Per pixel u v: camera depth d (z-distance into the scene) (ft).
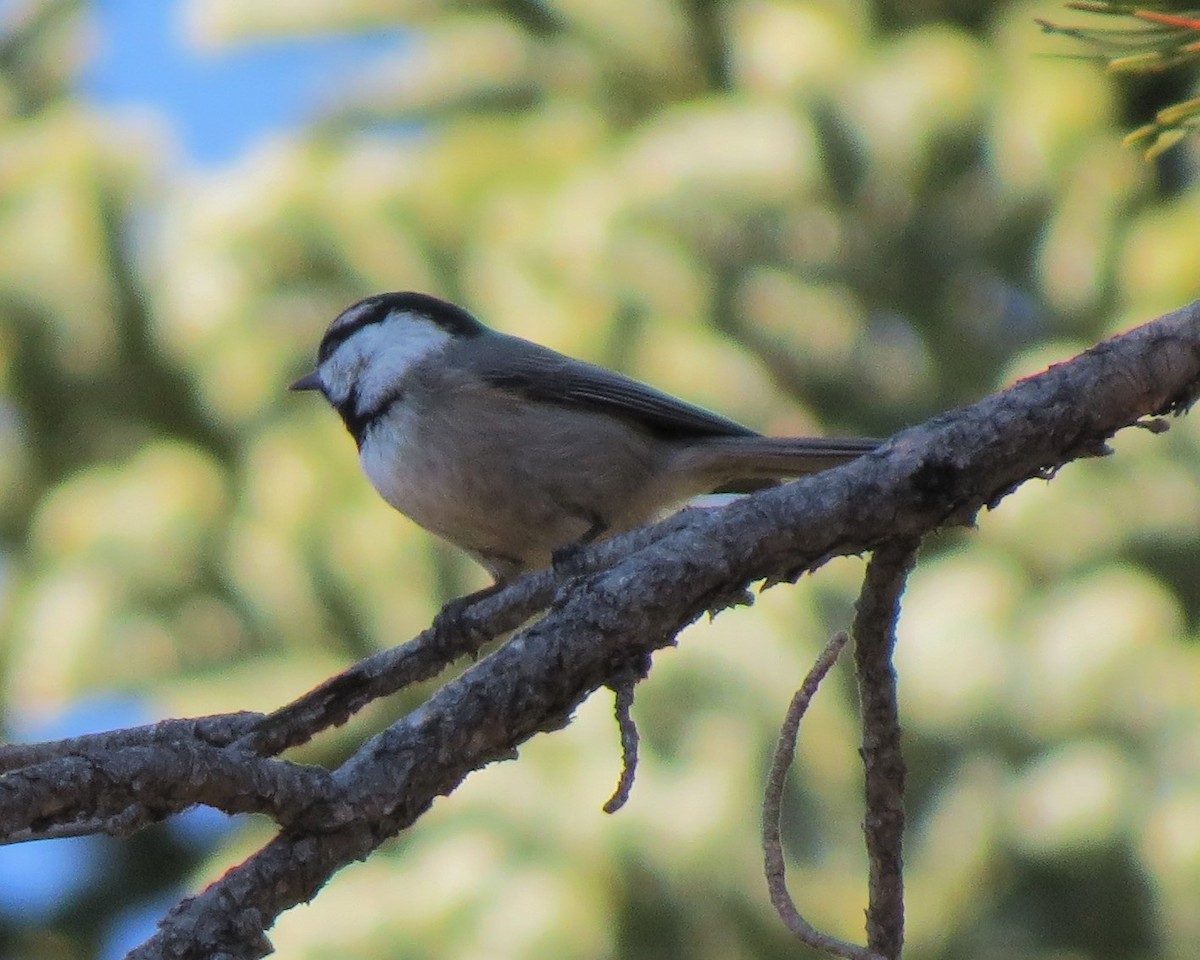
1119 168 41.70
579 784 33.42
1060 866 35.68
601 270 38.91
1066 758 35.63
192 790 11.94
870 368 44.14
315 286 38.60
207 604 37.29
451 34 46.29
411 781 12.78
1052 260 41.81
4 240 38.29
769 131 41.81
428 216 39.04
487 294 38.52
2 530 40.50
